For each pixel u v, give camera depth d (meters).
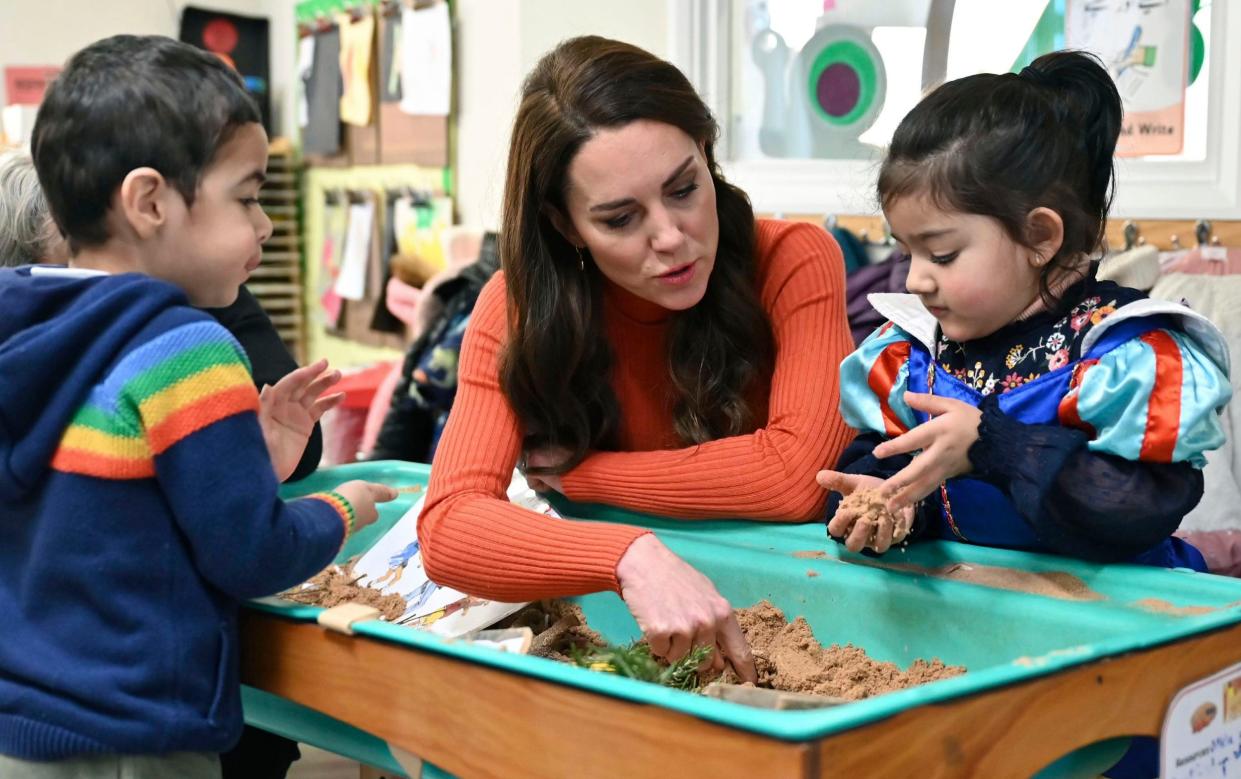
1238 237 2.05
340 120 3.73
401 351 3.43
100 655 1.02
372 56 3.53
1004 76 1.16
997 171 1.09
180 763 1.05
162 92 1.08
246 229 1.14
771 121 2.51
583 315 1.42
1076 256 1.14
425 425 2.57
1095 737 0.87
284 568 1.05
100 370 1.04
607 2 2.72
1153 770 1.07
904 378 1.29
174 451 1.02
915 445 1.12
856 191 2.19
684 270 1.33
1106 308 1.13
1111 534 1.09
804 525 1.37
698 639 1.13
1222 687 0.95
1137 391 1.07
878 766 0.73
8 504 1.09
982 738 0.79
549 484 1.51
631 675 1.12
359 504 1.18
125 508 1.04
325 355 3.98
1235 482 1.83
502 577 1.25
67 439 1.05
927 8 2.30
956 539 1.28
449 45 3.10
